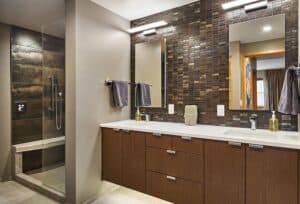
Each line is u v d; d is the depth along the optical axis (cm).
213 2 239
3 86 311
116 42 284
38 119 354
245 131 203
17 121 326
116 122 276
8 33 315
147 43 293
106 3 252
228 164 173
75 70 229
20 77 330
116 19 283
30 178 300
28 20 300
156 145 214
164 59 276
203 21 246
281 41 201
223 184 176
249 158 164
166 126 236
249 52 217
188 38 257
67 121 236
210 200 182
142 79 298
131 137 234
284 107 177
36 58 351
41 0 239
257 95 213
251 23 216
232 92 227
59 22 269
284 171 150
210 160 182
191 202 193
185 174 196
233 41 226
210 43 241
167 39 274
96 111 255
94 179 252
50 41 280
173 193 204
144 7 265
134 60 307
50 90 280
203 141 186
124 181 240
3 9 261
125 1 247
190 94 256
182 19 262
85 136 240
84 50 238
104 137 259
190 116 240
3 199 250
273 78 205
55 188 263
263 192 158
